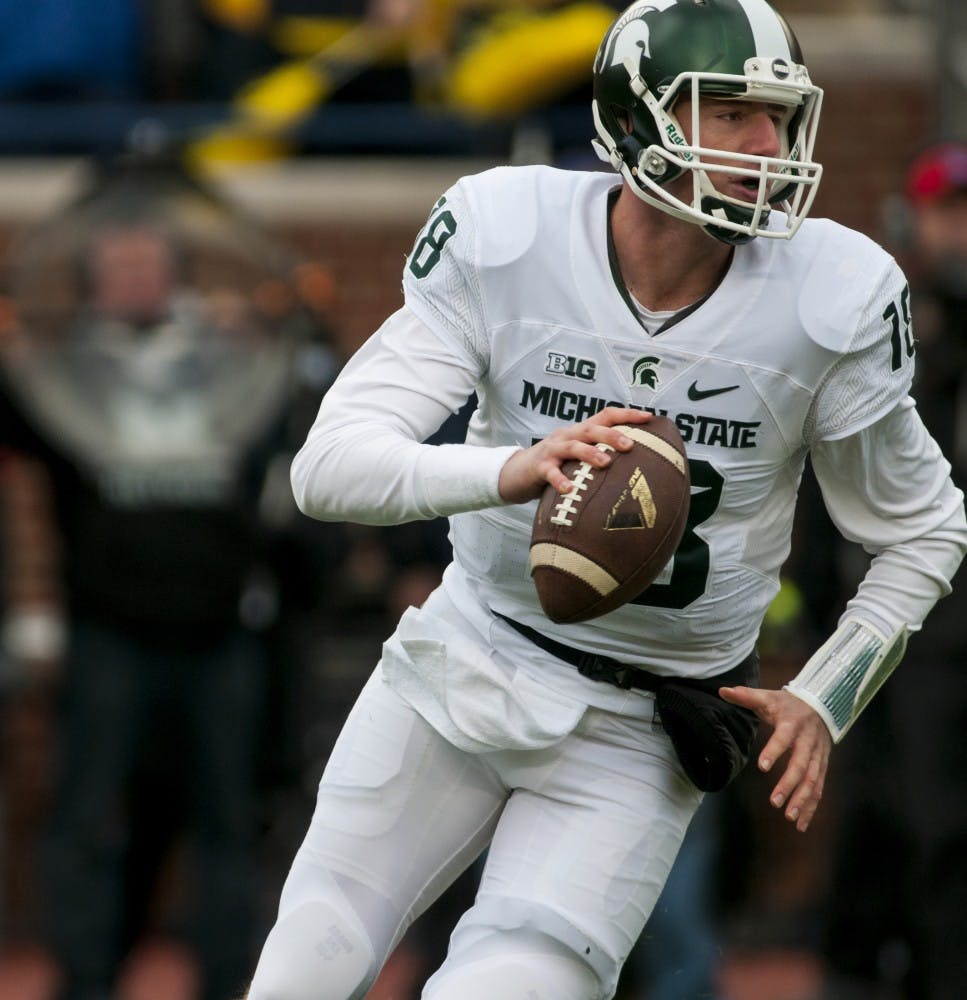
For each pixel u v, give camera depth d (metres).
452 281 11.12
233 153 25.16
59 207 22.77
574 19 24.27
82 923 19.08
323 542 19.30
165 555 18.80
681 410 10.97
